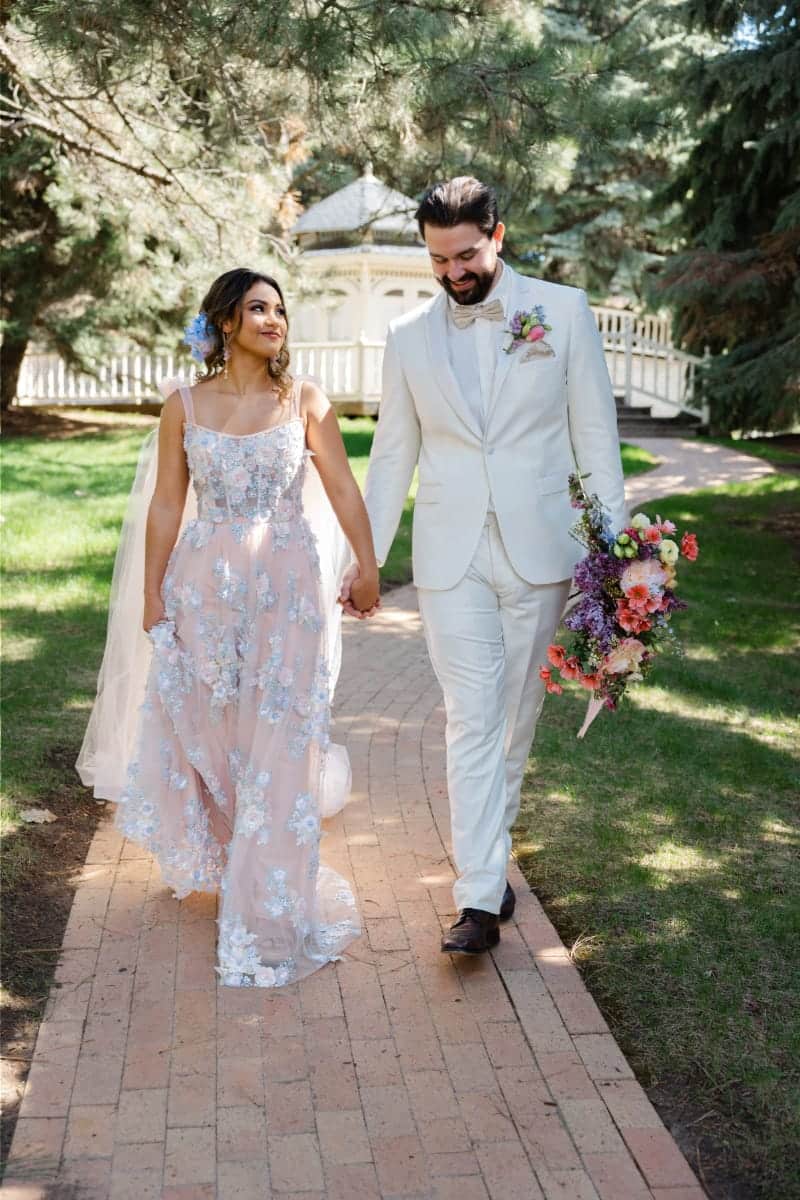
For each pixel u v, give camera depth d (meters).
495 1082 2.97
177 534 3.75
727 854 4.35
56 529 10.09
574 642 3.45
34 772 4.96
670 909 3.90
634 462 16.50
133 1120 2.81
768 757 5.43
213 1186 2.59
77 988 3.39
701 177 16.84
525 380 3.45
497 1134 2.77
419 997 3.37
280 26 6.07
